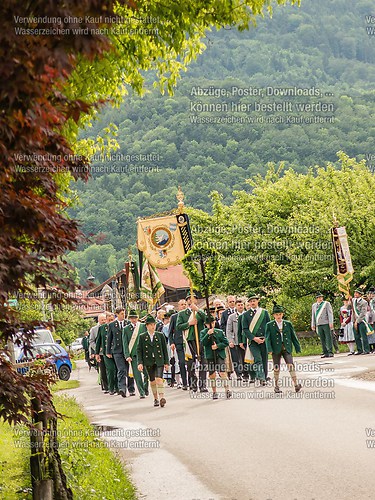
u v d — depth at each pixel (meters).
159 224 60.16
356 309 63.28
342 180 94.44
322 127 188.50
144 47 26.28
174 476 21.97
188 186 193.88
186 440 27.48
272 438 26.14
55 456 17.83
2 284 12.23
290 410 32.28
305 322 86.31
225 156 194.25
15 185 13.12
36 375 14.61
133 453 25.98
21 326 13.69
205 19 23.78
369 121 187.62
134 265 76.69
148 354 39.56
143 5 23.39
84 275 183.88
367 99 194.25
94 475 21.00
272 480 20.41
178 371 50.25
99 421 35.19
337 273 68.75
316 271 84.88
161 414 35.91
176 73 27.86
